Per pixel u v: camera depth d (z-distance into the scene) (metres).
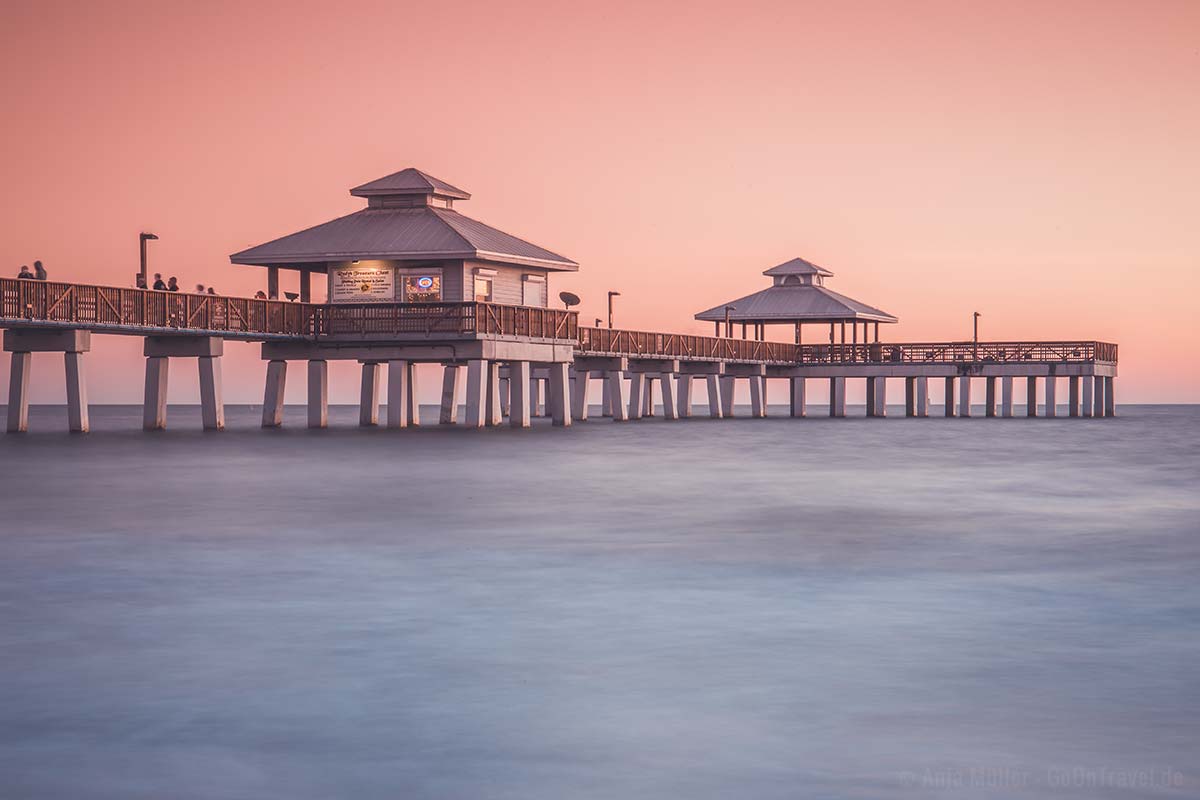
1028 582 16.86
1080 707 10.60
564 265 63.12
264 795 8.58
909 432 68.56
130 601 15.23
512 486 30.77
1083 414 111.12
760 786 8.73
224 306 53.97
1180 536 21.91
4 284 43.69
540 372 89.44
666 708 10.58
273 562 18.31
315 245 58.84
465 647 12.84
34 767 9.10
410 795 8.59
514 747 9.55
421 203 61.47
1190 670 11.90
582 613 14.61
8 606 14.90
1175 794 8.54
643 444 51.16
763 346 94.50
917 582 16.84
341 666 12.00
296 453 42.06
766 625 13.95
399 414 59.75
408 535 21.45
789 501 27.92
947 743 9.63
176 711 10.46
